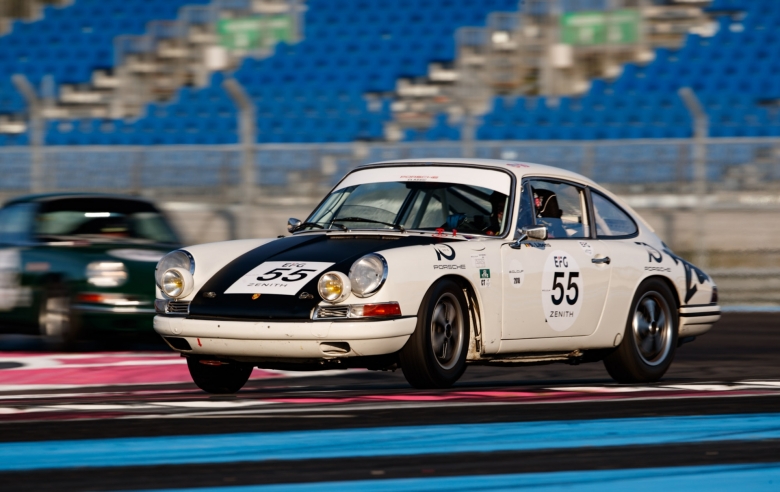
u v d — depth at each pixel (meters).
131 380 25.00
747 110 65.19
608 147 49.56
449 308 20.36
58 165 51.75
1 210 33.72
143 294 30.48
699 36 71.56
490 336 20.78
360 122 68.75
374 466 12.89
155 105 73.25
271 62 76.88
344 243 20.86
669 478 12.41
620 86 69.81
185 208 50.66
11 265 31.67
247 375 22.23
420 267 19.67
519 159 49.88
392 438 14.80
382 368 20.16
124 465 12.95
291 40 78.69
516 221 21.83
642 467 13.02
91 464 13.01
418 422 16.20
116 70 78.06
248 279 20.03
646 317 24.03
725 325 39.56
